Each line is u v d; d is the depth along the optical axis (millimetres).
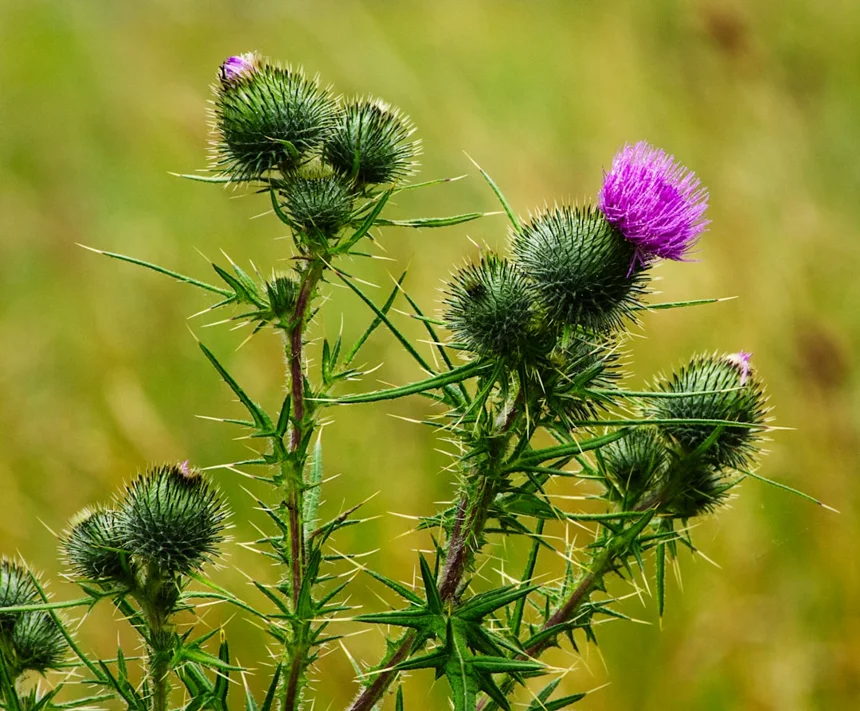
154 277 1115
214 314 1079
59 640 761
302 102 782
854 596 929
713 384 780
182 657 731
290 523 740
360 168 787
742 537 943
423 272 1103
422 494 952
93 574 748
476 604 724
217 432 984
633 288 778
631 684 909
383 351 1008
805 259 1111
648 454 771
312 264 748
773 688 906
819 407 979
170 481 753
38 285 1103
